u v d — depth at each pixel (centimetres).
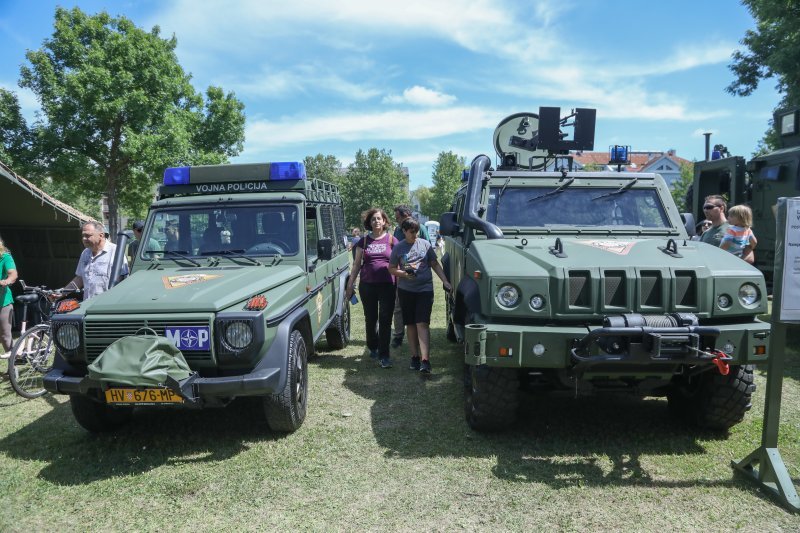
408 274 636
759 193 905
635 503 358
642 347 379
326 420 511
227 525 343
